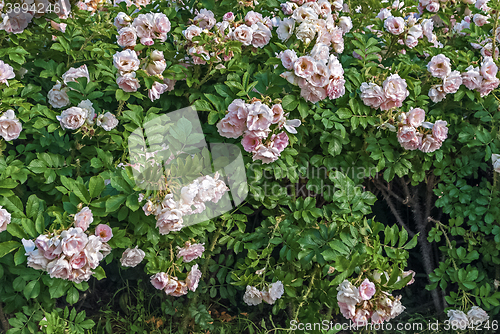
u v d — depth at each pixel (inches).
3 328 82.7
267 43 86.1
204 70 91.3
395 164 89.6
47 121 77.0
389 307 71.7
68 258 64.1
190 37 82.9
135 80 75.9
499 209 92.1
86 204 69.1
